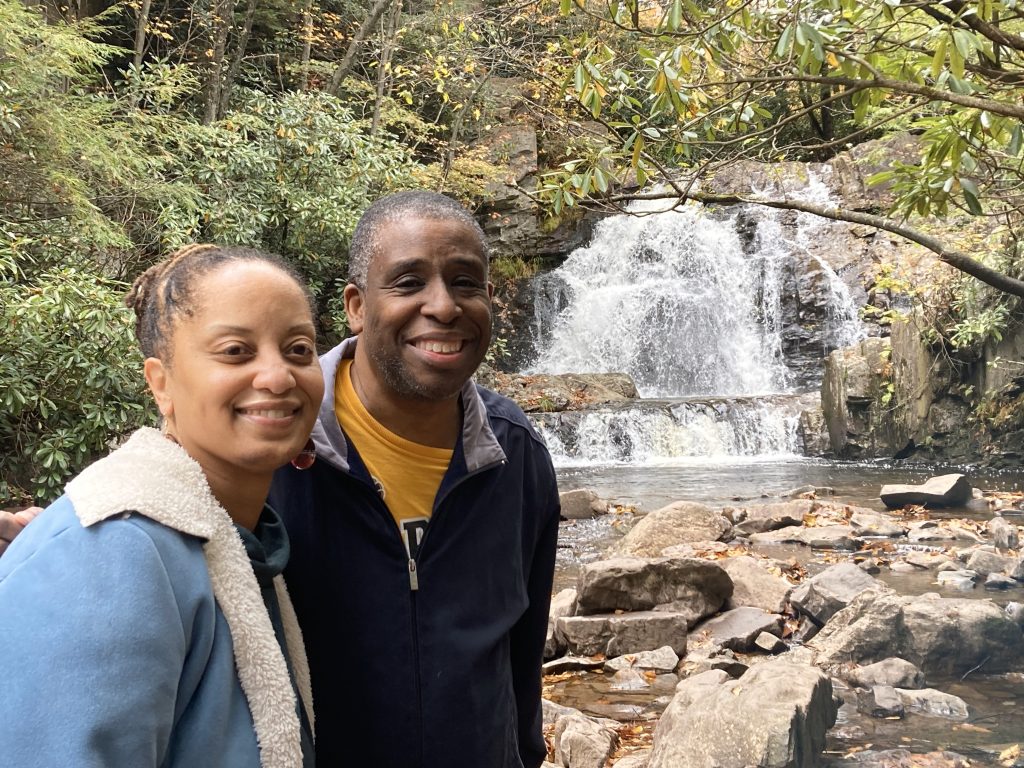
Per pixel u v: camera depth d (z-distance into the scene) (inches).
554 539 73.5
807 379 625.3
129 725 36.6
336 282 538.6
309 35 606.2
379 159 526.6
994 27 130.9
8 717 35.8
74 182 346.3
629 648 188.4
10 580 38.5
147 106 514.0
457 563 61.9
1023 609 191.2
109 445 309.0
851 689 155.1
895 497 348.8
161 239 425.1
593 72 146.9
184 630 40.4
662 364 656.4
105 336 295.1
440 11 601.3
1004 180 174.9
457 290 60.1
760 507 321.7
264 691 43.7
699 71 170.4
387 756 59.0
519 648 74.7
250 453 45.7
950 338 471.8
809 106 155.2
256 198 488.1
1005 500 351.9
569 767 134.7
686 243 682.8
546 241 703.7
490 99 673.0
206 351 45.6
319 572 59.6
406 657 59.6
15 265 299.4
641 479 433.1
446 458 63.2
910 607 168.6
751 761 116.6
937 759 127.3
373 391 62.1
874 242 644.1
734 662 178.4
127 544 39.3
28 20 365.4
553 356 674.2
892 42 132.3
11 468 296.4
